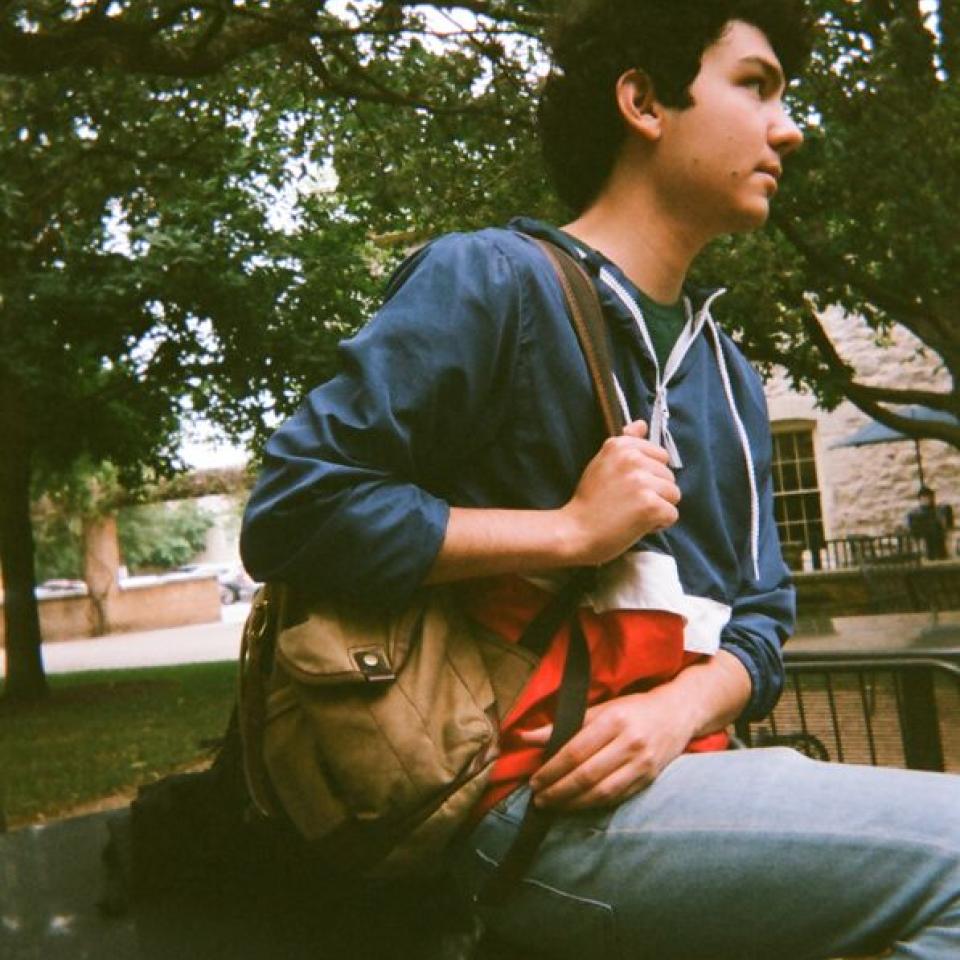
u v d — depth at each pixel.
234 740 1.59
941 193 8.69
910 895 1.07
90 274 11.95
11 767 8.93
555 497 1.30
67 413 14.28
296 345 12.66
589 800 1.19
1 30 5.65
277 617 1.32
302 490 1.18
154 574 52.75
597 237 1.43
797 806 1.13
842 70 8.38
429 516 1.20
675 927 1.17
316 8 6.70
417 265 1.32
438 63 8.27
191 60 6.43
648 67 1.36
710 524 1.41
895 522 19.39
